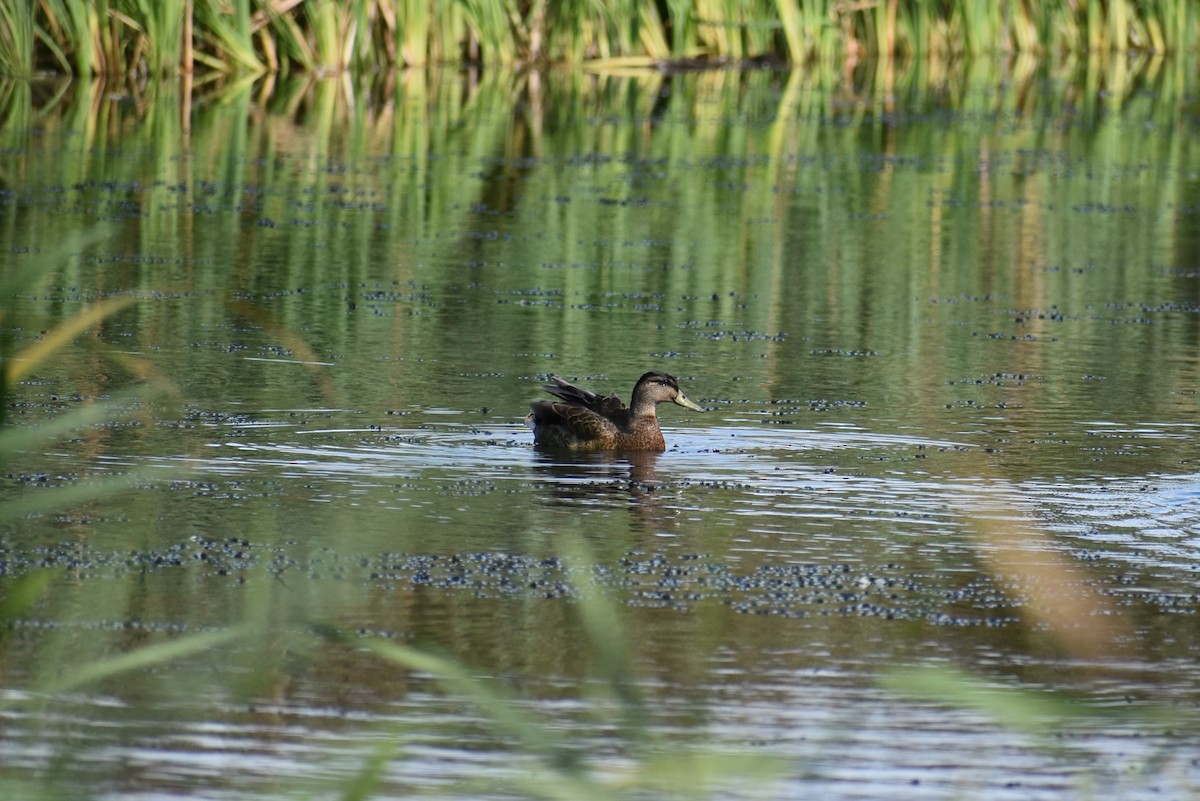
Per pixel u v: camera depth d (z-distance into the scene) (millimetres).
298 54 54375
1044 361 23047
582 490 16594
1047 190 39188
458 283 27516
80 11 49406
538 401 18812
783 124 49750
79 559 13977
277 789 10031
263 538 14703
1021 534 15203
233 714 11109
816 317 25797
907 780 10359
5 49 49000
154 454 17312
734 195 37312
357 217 33188
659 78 58875
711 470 17500
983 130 49719
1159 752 10828
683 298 26953
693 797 9844
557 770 7598
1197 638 12766
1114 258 31250
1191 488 16922
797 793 10047
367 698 11398
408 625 12680
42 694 11273
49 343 7512
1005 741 10930
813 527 15477
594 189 37562
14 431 7641
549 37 59188
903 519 15766
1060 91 59656
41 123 43750
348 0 54844
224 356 21953
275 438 18172
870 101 55562
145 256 28703
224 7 53000
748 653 12266
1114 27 69125
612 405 18875
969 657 12305
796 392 21047
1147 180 41000
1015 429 19328
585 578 7340
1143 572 14312
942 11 66688
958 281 28906
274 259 28922
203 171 37844
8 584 13211
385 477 16859
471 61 58719
